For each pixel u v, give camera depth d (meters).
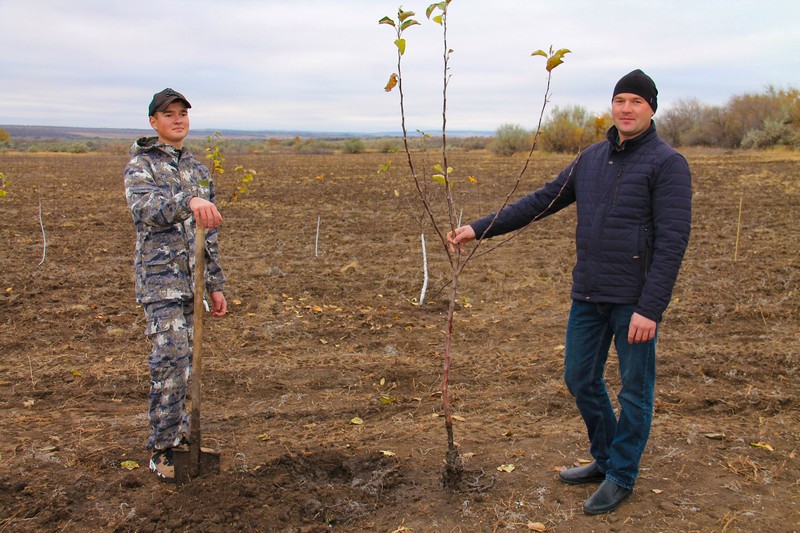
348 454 4.01
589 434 3.62
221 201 18.50
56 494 3.51
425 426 4.49
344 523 3.34
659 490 3.56
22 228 13.53
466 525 3.28
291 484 3.67
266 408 4.87
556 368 5.61
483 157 43.53
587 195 3.39
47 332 6.55
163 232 3.54
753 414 4.68
